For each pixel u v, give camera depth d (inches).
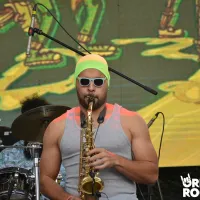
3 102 515.2
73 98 518.3
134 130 254.1
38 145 352.5
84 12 523.5
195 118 518.6
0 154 424.5
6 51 519.5
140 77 521.3
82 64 257.1
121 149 251.4
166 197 545.6
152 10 526.3
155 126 515.2
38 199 340.5
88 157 237.0
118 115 256.5
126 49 522.9
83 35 522.3
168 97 520.1
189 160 512.1
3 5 521.3
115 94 517.7
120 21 524.7
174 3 526.6
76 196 251.9
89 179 238.8
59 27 519.2
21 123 376.8
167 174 553.0
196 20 525.7
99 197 245.4
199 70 522.9
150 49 523.5
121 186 251.6
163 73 521.7
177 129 516.1
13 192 382.0
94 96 251.9
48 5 521.7
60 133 258.2
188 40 524.7
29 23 521.0
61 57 518.9
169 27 525.7
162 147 513.7
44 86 518.3
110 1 524.7
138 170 245.8
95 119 256.4
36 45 518.9
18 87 517.3
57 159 261.9
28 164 419.2
